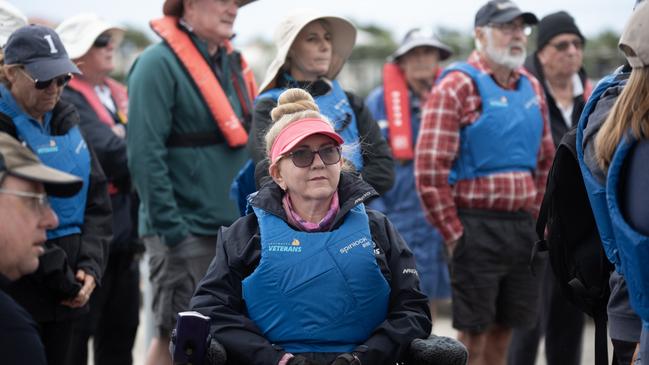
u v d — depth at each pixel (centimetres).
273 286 596
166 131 936
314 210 614
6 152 507
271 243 600
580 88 1130
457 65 991
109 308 1006
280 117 637
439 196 970
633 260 546
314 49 865
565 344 1066
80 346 959
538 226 680
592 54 1877
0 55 767
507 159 970
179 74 942
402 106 1288
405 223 1260
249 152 825
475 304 971
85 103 1010
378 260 612
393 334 594
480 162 967
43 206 518
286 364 582
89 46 1038
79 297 775
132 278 1018
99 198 824
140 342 1416
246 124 985
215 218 945
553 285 1060
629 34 546
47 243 772
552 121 1101
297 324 596
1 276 502
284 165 613
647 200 542
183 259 941
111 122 1055
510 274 984
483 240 968
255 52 2197
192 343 564
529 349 1083
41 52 749
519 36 978
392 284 617
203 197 945
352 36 899
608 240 591
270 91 848
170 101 938
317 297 595
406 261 622
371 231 620
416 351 591
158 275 955
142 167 924
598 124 587
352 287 598
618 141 557
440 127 970
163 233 925
